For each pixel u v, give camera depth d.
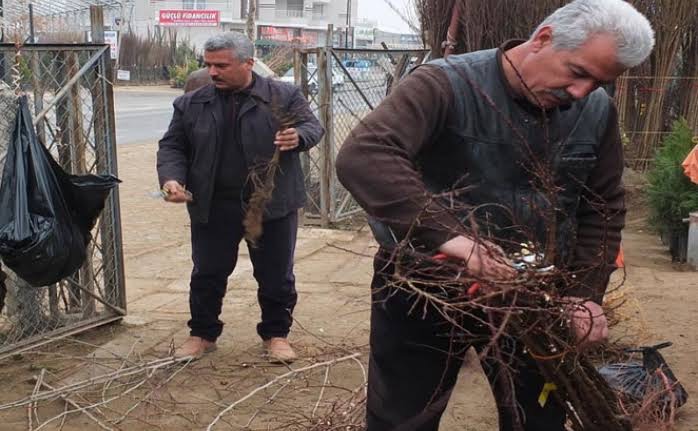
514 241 2.50
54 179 4.32
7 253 4.13
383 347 2.64
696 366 4.62
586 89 2.29
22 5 4.96
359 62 9.45
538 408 2.77
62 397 4.33
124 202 11.04
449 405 4.21
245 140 4.50
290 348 4.91
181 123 4.60
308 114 4.65
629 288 5.66
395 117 2.34
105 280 5.54
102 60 5.23
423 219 2.25
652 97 11.01
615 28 2.19
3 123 4.55
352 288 6.67
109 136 5.34
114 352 5.07
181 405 4.29
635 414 3.45
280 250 4.74
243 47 4.45
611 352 4.58
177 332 5.51
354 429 3.70
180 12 64.38
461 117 2.41
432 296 2.21
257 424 4.04
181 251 8.15
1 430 3.99
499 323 2.36
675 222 7.95
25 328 5.02
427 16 9.34
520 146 2.43
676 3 10.53
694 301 5.88
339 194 9.58
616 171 2.68
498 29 8.87
